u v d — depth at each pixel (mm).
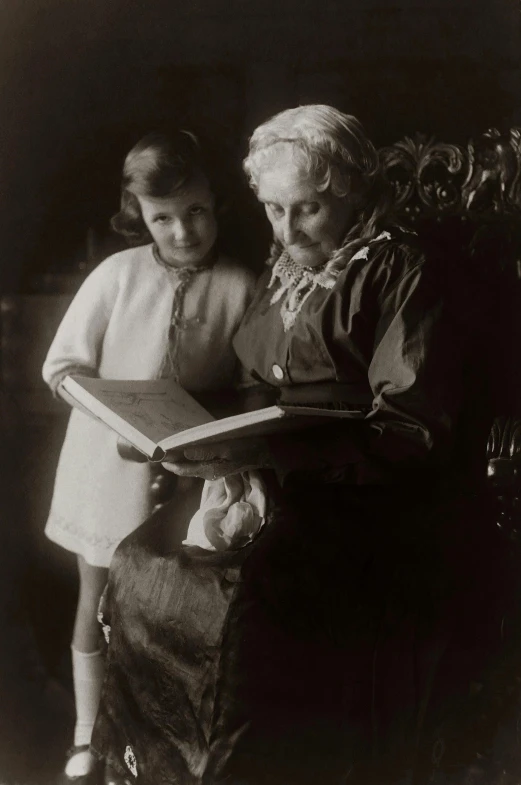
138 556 1964
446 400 1816
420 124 2160
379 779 1840
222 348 2250
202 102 2236
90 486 2332
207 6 2234
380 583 1852
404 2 2162
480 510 2039
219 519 1927
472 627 2008
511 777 2020
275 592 1765
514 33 2145
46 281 2318
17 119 2338
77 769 2199
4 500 2332
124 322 2285
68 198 2301
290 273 2100
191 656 1790
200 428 1714
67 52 2289
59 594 2328
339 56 2189
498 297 2086
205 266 2250
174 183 2219
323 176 1990
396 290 1904
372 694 1830
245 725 1734
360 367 1975
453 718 2002
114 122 2270
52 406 2330
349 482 1798
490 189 2125
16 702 2283
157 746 1841
